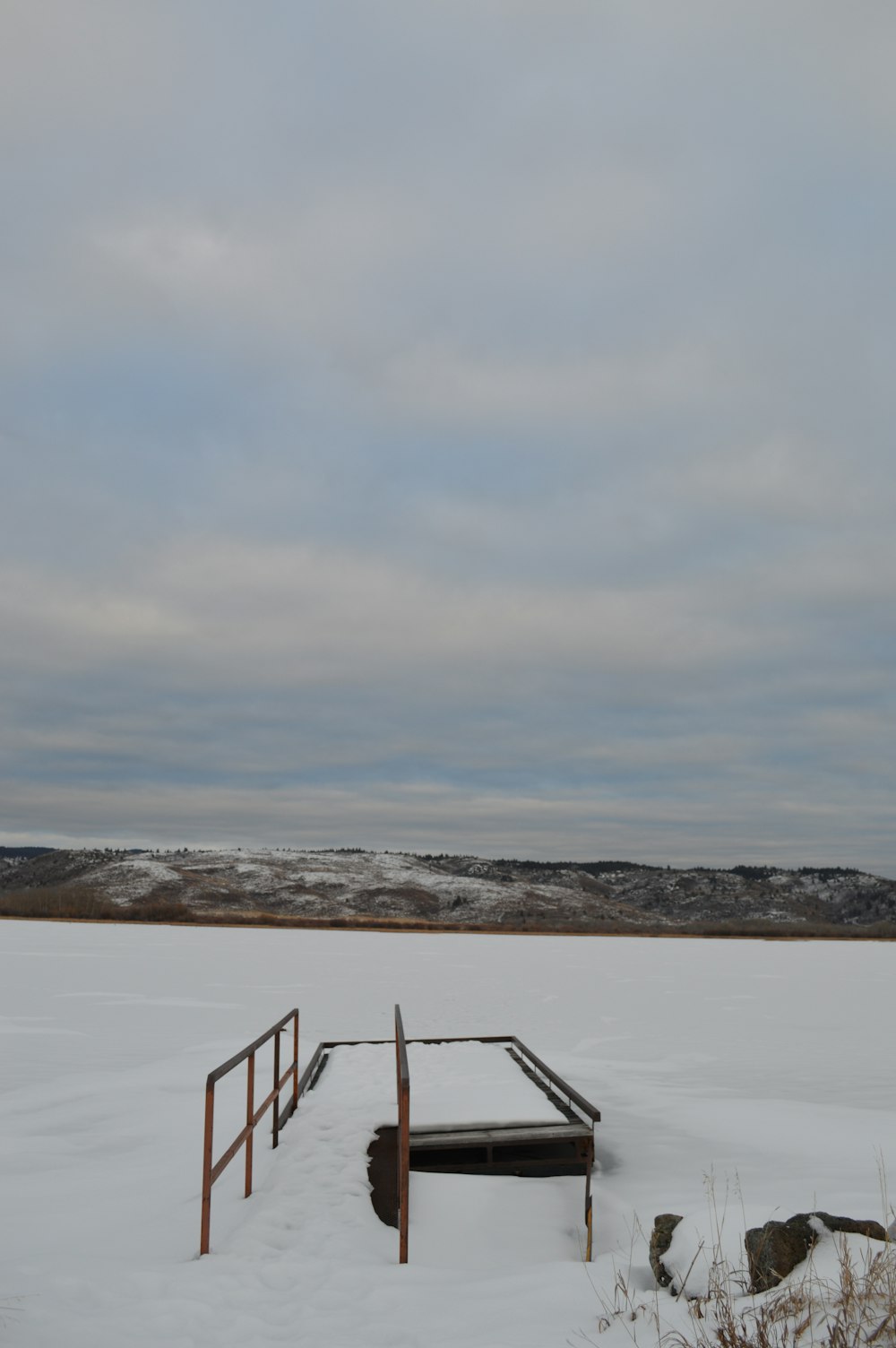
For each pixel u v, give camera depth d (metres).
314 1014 15.73
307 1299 4.18
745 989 19.97
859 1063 11.43
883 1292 3.42
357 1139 6.68
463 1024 14.84
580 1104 5.89
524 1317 3.88
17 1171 6.52
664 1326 3.63
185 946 28.23
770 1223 4.09
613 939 36.38
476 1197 5.88
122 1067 10.77
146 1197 5.79
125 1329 3.75
